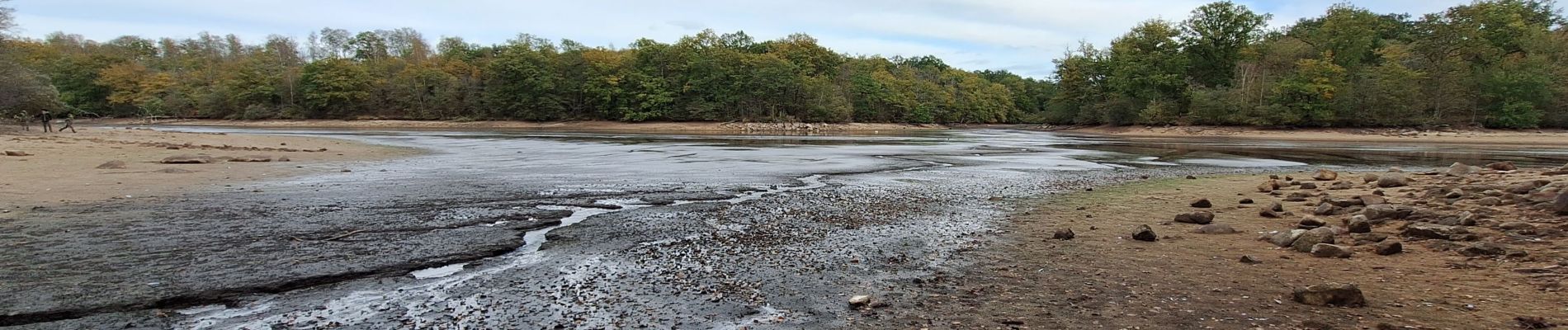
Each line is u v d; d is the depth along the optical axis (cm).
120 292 572
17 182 1392
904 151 3366
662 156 2767
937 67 15038
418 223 952
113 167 1798
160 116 10375
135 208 1077
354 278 634
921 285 605
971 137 6066
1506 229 783
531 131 7350
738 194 1370
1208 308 518
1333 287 515
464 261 714
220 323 499
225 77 10631
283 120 9850
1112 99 8125
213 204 1141
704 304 546
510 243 806
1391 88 6444
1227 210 1119
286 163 2106
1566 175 1364
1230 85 7519
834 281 621
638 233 877
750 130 8300
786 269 672
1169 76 7544
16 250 738
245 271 652
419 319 505
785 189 1483
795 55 10475
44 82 5091
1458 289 551
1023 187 1554
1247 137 6431
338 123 9712
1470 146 4625
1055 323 487
